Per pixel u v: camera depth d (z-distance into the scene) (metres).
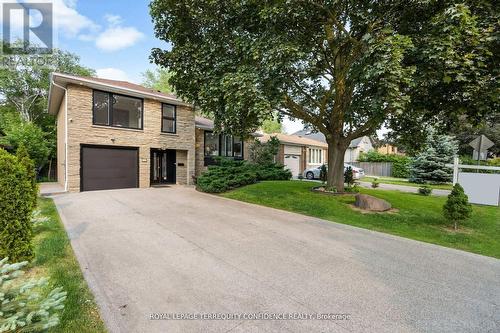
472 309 3.04
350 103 9.23
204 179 11.83
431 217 7.72
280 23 7.26
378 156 29.39
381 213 8.01
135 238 5.21
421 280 3.78
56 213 7.07
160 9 8.02
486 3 5.64
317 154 26.80
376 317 2.82
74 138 11.10
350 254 4.74
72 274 3.55
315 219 7.30
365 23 6.88
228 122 8.62
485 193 10.09
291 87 9.39
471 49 5.69
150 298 3.07
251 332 2.52
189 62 8.19
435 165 19.33
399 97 5.88
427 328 2.66
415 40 6.23
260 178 14.82
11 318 1.79
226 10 7.94
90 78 12.18
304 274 3.84
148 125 13.65
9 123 16.92
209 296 3.15
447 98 7.25
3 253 3.57
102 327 2.52
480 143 9.81
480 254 5.02
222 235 5.58
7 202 3.65
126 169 12.91
